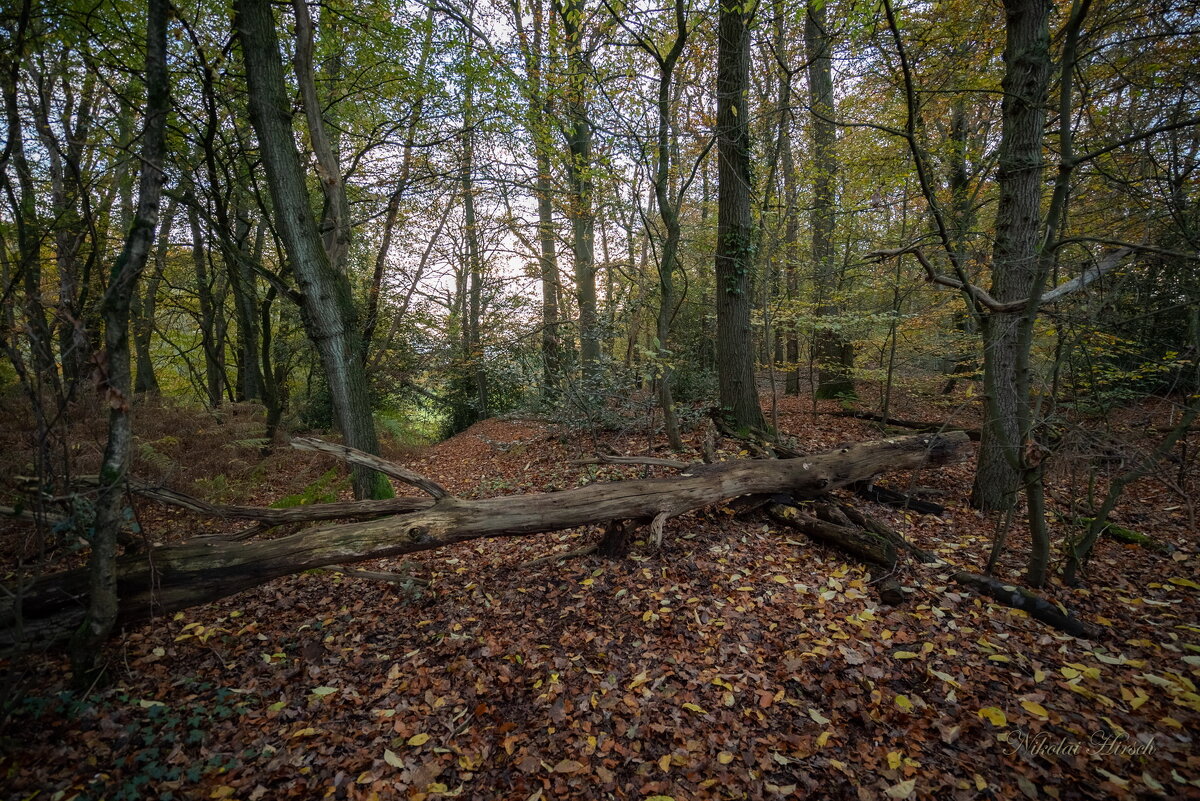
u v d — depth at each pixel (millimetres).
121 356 2965
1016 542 4816
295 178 5340
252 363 11758
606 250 13688
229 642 3865
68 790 2521
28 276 3715
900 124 9375
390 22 7246
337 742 2900
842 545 4520
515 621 3967
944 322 9273
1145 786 2305
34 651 3160
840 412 10609
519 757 2754
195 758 2791
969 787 2387
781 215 8484
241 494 7410
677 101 7547
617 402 9016
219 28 6785
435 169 10297
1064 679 2996
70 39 4926
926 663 3195
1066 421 3668
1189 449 6438
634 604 4016
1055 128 7246
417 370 13352
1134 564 4250
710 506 5508
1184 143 5281
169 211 8758
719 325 7934
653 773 2619
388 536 3992
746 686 3129
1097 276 4031
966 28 7613
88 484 3402
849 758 2609
